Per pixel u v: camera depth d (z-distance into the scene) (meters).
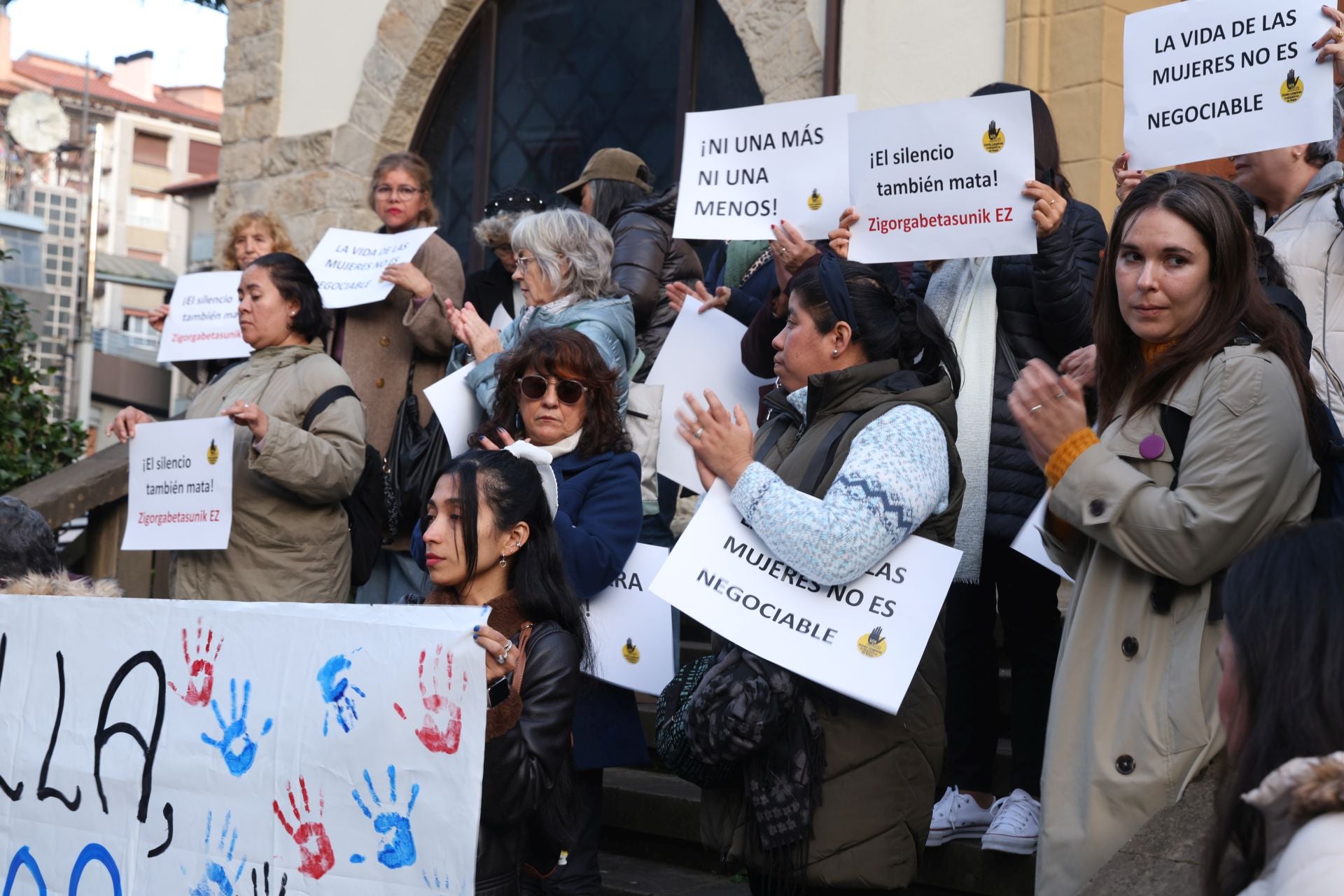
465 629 2.22
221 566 4.19
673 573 2.84
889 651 2.73
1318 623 1.48
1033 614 3.50
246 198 8.97
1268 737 1.49
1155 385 2.51
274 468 4.01
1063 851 2.43
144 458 4.21
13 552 3.66
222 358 5.32
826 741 2.78
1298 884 1.33
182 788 2.62
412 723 2.27
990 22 5.52
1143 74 3.33
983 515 3.46
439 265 4.92
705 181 3.95
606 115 7.54
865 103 5.92
